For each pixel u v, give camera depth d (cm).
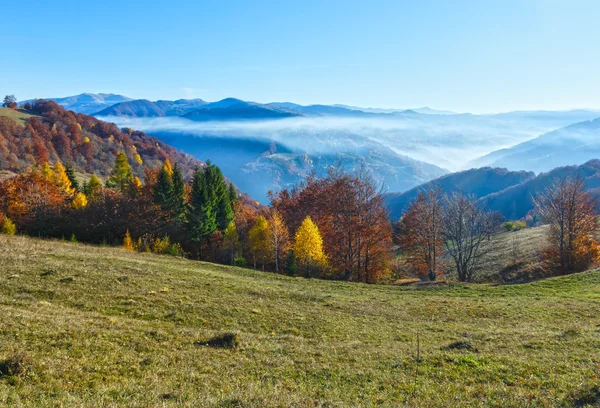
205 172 8512
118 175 9669
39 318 1688
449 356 1571
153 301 2397
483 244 7238
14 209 6356
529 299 3206
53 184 7438
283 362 1526
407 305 3033
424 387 1269
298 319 2392
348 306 2866
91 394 1069
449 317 2666
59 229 6550
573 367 1402
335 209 5897
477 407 1089
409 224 5662
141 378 1240
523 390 1199
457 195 5781
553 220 5372
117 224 6906
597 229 5244
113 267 3225
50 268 2861
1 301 1986
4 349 1284
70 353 1356
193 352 1550
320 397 1179
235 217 8212
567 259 5088
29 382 1091
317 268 5397
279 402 1067
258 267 6856
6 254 3186
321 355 1648
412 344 1934
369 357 1628
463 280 5459
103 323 1789
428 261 5481
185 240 7238
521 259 6019
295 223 6981
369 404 1110
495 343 1842
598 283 3625
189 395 1109
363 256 5781
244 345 1720
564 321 2478
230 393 1138
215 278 3406
